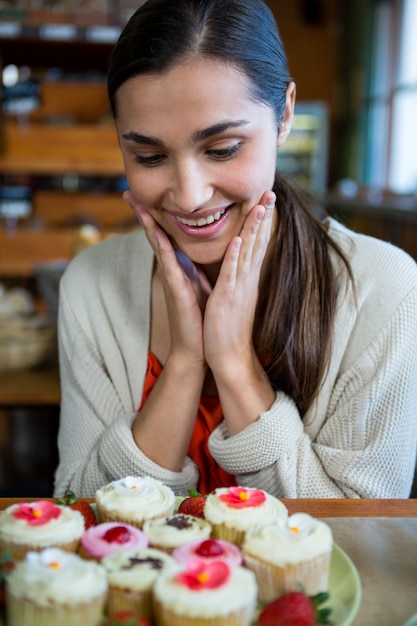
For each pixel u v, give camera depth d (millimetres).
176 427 1241
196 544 883
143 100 1023
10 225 3289
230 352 1227
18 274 3291
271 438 1192
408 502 1065
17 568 800
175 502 1046
